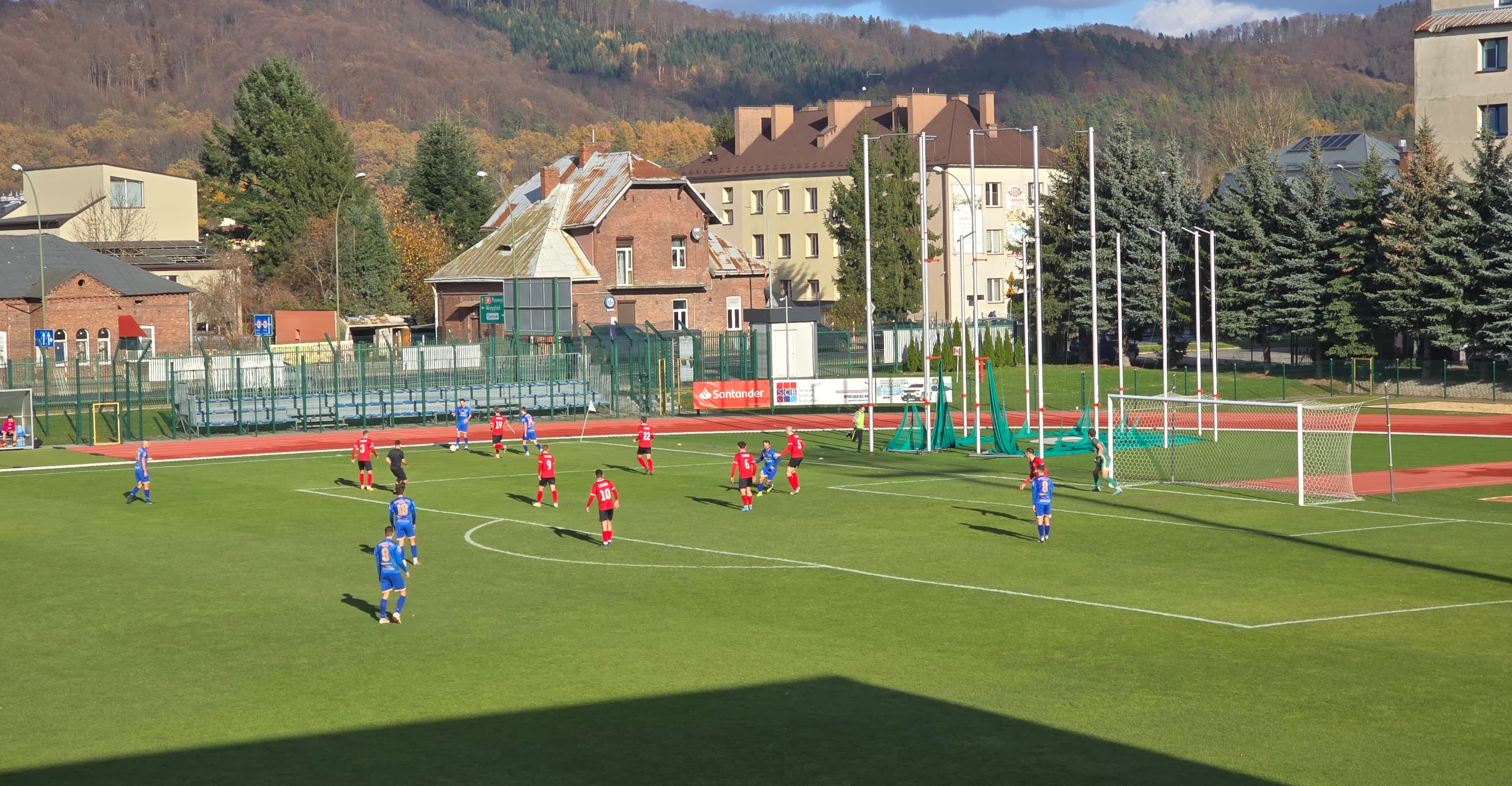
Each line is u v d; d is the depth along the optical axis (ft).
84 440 187.42
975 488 133.69
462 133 428.15
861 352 287.89
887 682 62.75
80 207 350.23
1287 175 274.16
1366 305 245.45
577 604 80.79
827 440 185.16
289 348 270.05
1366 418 207.51
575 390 224.12
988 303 372.38
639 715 57.88
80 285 271.49
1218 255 265.34
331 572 91.97
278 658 68.59
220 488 136.77
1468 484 134.92
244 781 50.21
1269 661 65.77
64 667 67.51
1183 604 79.25
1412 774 49.29
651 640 71.56
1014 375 260.42
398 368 221.05
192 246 364.79
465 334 296.71
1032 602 80.12
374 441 186.29
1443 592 82.12
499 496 129.59
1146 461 157.58
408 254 381.19
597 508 120.88
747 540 103.30
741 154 416.26
